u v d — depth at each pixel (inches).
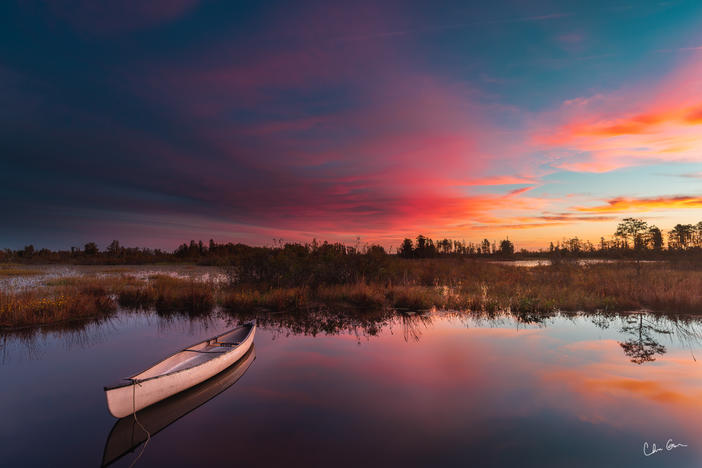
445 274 947.3
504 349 377.4
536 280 820.0
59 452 197.9
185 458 191.3
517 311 562.6
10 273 1245.1
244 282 791.1
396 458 189.5
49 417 237.9
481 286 762.2
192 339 424.8
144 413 238.5
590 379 295.4
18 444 205.8
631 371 312.3
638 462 184.9
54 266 1825.8
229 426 224.5
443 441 206.1
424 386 283.7
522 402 255.3
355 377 303.7
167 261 2187.5
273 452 195.9
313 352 371.6
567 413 238.5
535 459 188.1
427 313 557.3
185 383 266.2
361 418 233.8
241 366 330.3
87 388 285.7
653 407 246.2
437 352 369.1
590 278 780.0
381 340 414.3
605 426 221.6
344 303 629.6
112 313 566.9
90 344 404.8
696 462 184.4
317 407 249.1
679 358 345.4
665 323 487.2
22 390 281.3
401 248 1971.0
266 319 525.3
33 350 382.3
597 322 494.9
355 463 184.9
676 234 1578.5
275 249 864.3
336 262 797.9
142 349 386.6
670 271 868.6
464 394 268.8
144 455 194.4
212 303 611.2
